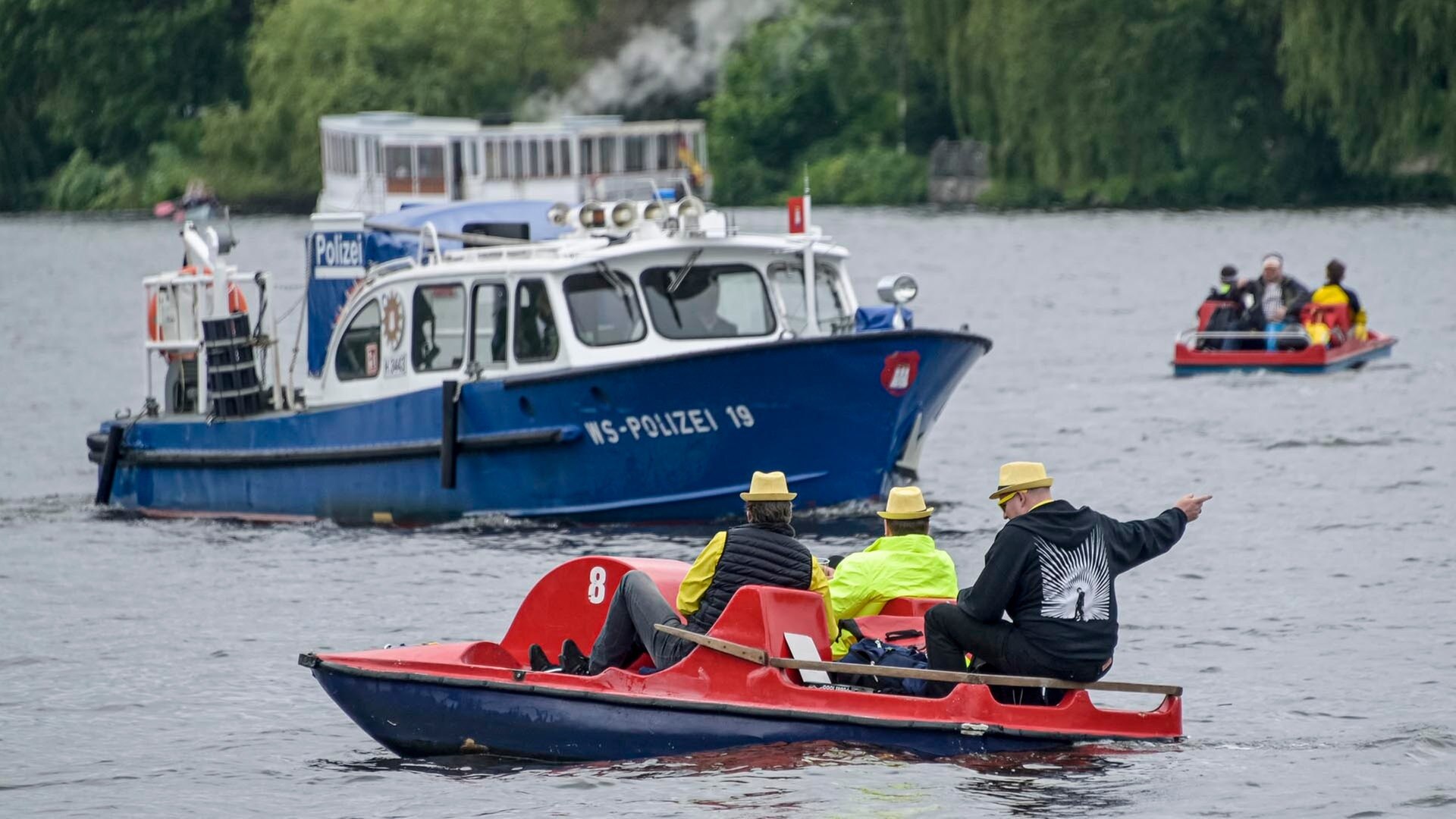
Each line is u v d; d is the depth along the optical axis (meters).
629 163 190.25
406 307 77.31
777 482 42.50
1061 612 40.16
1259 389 112.56
